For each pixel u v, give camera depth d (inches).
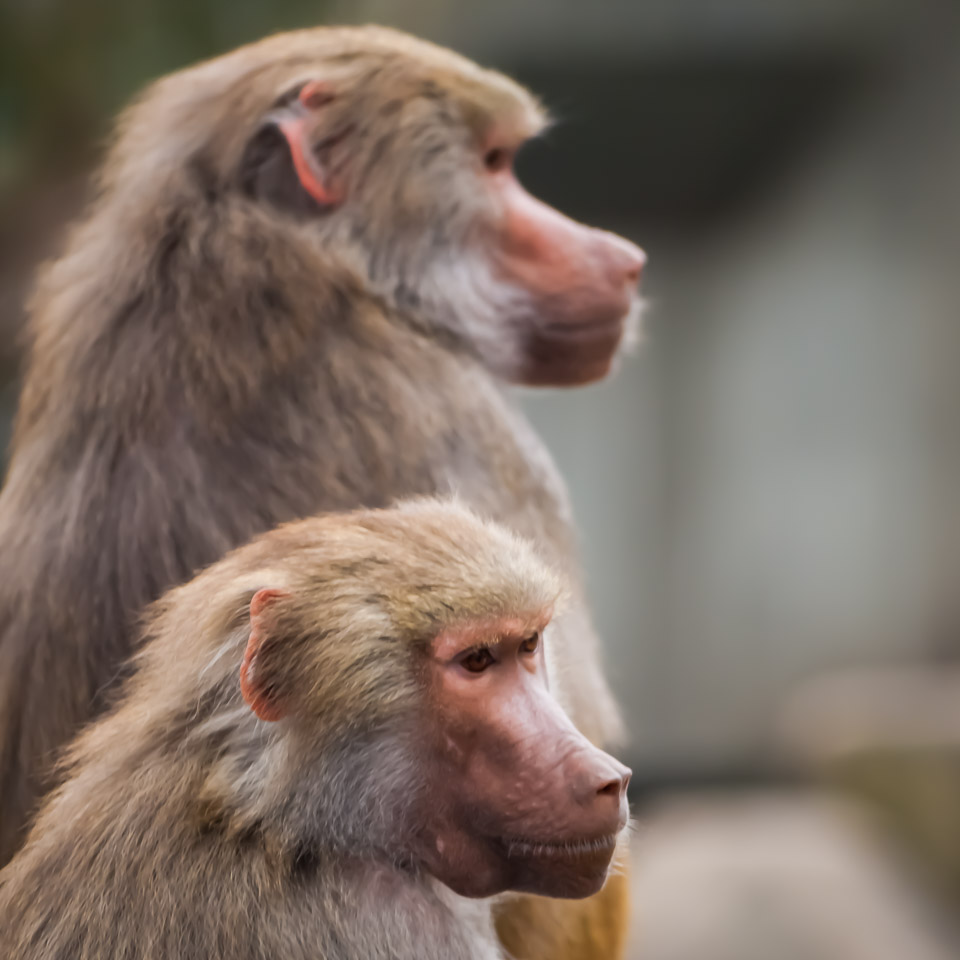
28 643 218.5
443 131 253.3
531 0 1012.5
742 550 1202.6
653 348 1247.5
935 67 1057.5
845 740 793.6
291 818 174.6
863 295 1144.2
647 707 1203.9
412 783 177.2
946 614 1116.5
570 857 171.6
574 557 255.1
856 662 1150.3
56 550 220.1
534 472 249.0
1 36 598.5
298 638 174.6
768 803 784.9
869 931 614.2
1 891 183.2
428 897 181.5
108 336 229.5
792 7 1023.0
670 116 1107.3
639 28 1025.5
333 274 237.6
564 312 264.4
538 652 183.8
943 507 1117.1
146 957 166.4
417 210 250.2
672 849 692.7
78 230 262.5
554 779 172.4
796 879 642.8
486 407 244.4
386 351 235.1
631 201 1205.7
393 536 182.2
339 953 170.9
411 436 227.3
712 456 1220.5
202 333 224.4
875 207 1128.2
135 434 220.7
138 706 186.4
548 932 228.4
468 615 174.9
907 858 737.6
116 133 267.6
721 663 1198.3
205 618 181.0
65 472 225.3
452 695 175.6
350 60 252.4
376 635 175.9
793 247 1198.3
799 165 1174.3
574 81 1067.9
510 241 265.7
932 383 1111.6
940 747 761.6
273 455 219.3
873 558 1148.5
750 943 596.4
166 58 617.0
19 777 217.0
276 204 247.6
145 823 173.9
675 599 1221.7
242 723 176.9
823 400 1171.3
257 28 625.9
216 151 243.9
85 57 606.9
